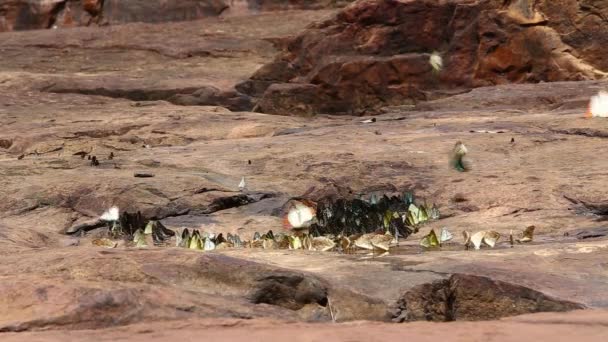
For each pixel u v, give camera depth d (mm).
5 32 43031
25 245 11125
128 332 6199
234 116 24109
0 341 6004
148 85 31422
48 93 31312
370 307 7363
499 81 27984
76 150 20438
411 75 28250
